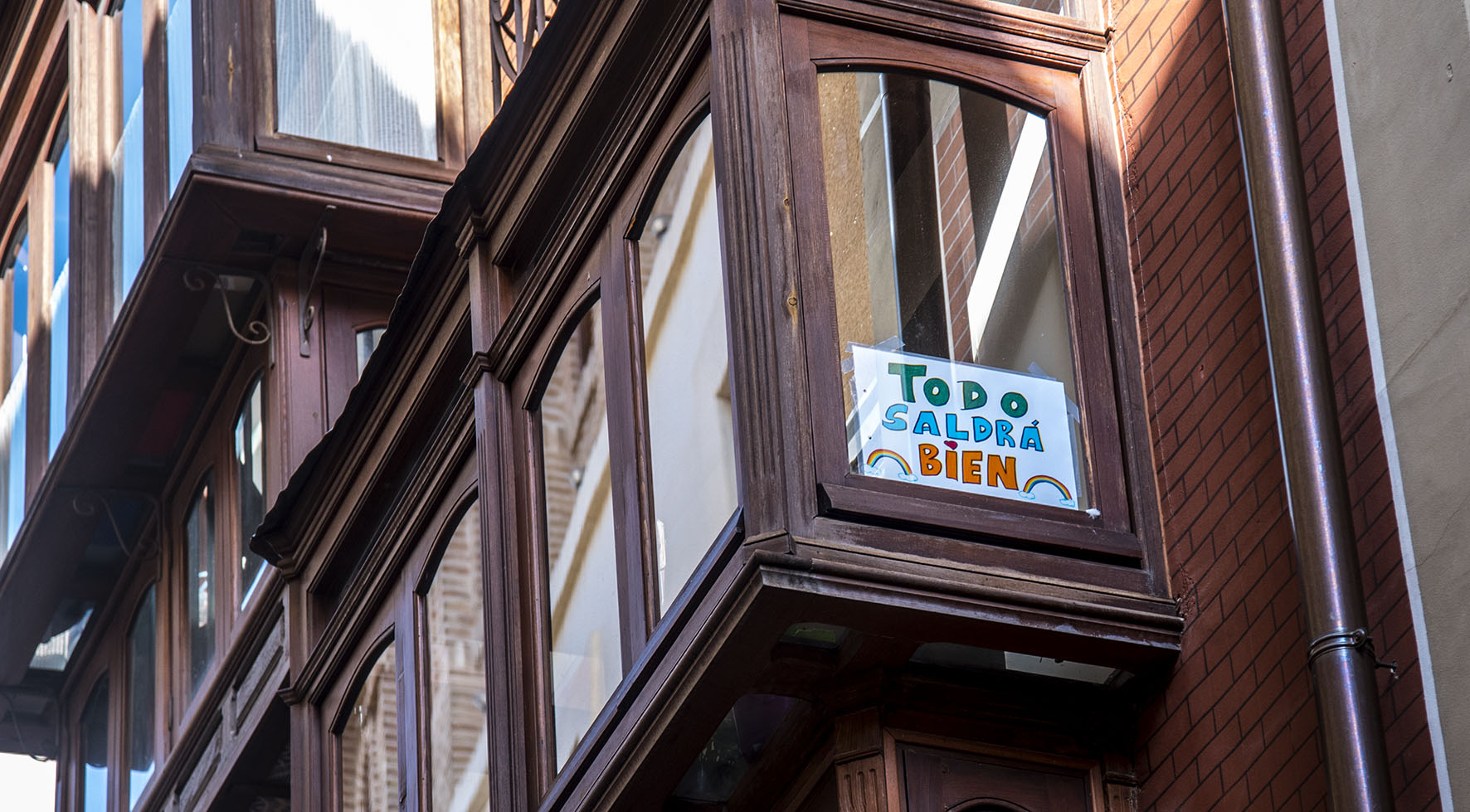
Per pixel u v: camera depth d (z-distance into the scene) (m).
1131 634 7.77
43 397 18.86
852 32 8.34
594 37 9.41
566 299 9.69
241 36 14.98
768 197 7.87
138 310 15.34
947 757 7.85
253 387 15.60
